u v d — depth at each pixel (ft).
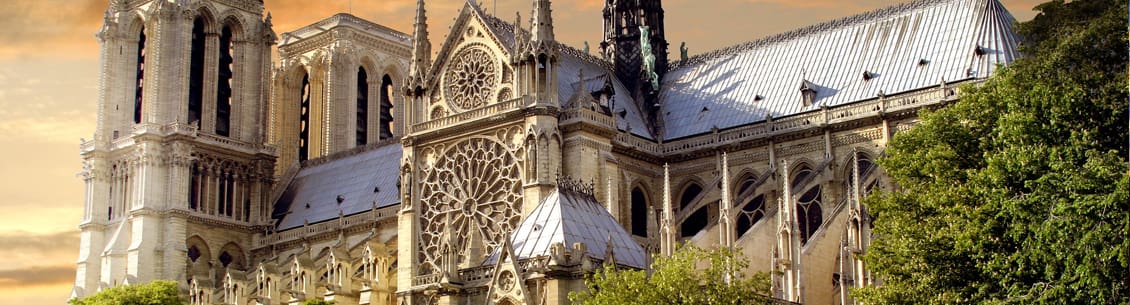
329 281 404.16
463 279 237.45
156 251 477.77
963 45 351.87
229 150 501.97
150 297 386.93
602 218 252.01
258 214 502.38
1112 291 178.50
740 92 394.73
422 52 382.01
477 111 359.87
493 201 351.05
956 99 333.42
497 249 246.68
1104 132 205.16
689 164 385.09
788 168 364.17
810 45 393.09
